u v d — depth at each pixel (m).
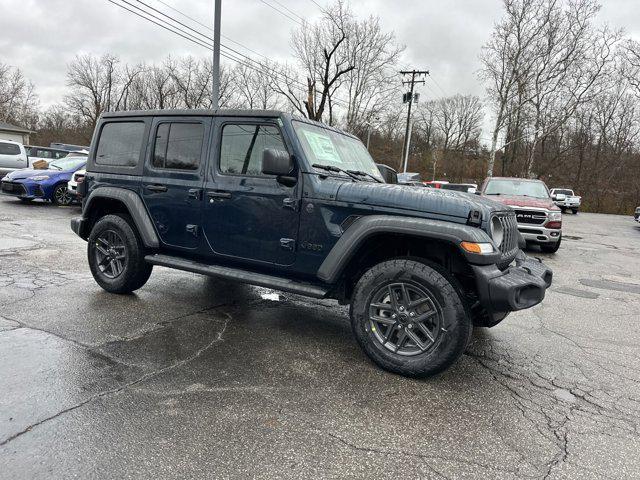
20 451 2.14
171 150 4.34
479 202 3.29
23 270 5.66
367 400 2.87
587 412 2.89
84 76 54.72
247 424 2.51
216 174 4.02
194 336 3.79
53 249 7.13
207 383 2.96
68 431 2.33
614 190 42.28
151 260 4.46
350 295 3.76
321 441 2.39
